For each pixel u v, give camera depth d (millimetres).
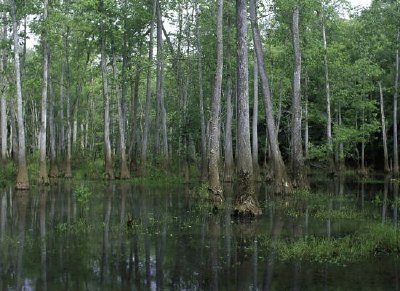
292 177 22078
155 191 21234
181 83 33906
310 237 10852
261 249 9727
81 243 10266
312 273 8031
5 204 16547
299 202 17469
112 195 19531
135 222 12828
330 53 30719
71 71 36500
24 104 44844
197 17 27922
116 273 8047
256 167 28844
